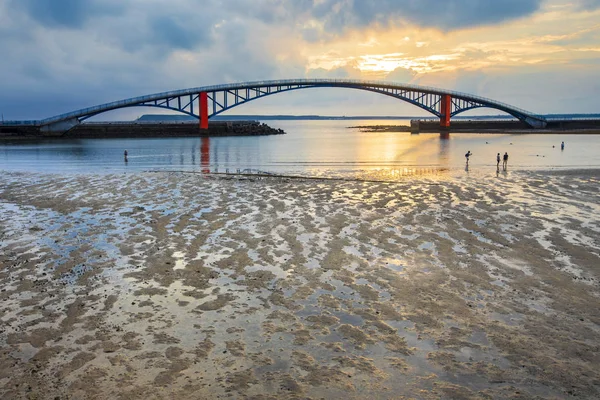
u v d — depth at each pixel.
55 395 5.85
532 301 8.89
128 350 6.99
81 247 12.73
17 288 9.61
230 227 14.89
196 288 9.64
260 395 5.84
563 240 13.14
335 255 11.84
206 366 6.54
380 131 138.38
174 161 42.34
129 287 9.70
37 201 20.14
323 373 6.36
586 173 28.97
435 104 128.25
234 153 52.53
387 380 6.20
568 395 5.88
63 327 7.79
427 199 19.91
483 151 51.72
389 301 8.92
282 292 9.40
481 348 7.08
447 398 5.79
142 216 16.73
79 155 50.75
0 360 6.69
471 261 11.31
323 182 25.55
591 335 7.51
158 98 103.00
